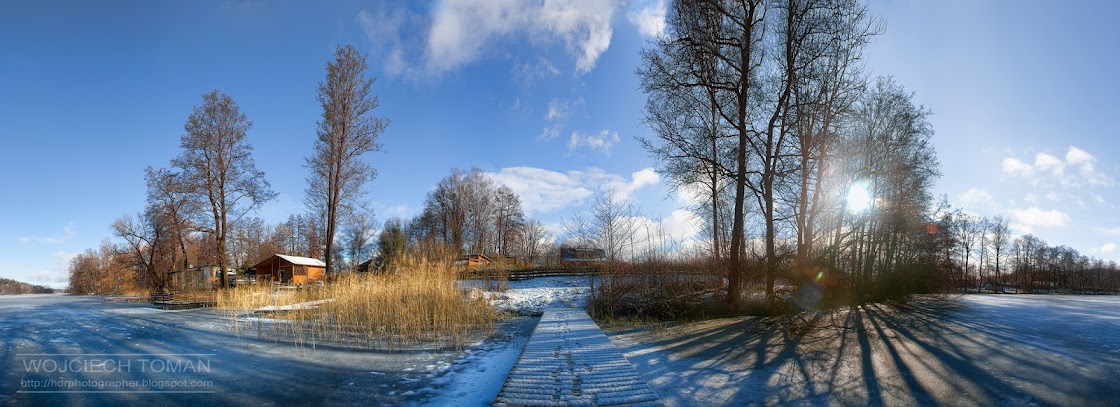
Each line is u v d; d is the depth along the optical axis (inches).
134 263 1761.8
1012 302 940.6
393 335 514.9
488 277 1021.2
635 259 772.0
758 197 693.9
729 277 671.8
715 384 299.3
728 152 737.6
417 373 346.0
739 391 283.3
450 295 636.7
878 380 302.7
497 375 336.2
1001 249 2343.8
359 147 1277.1
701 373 328.5
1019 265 2588.6
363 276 741.3
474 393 291.6
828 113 684.1
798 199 783.7
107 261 2427.4
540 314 731.4
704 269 786.2
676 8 673.6
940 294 1053.2
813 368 338.6
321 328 572.7
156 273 1747.0
